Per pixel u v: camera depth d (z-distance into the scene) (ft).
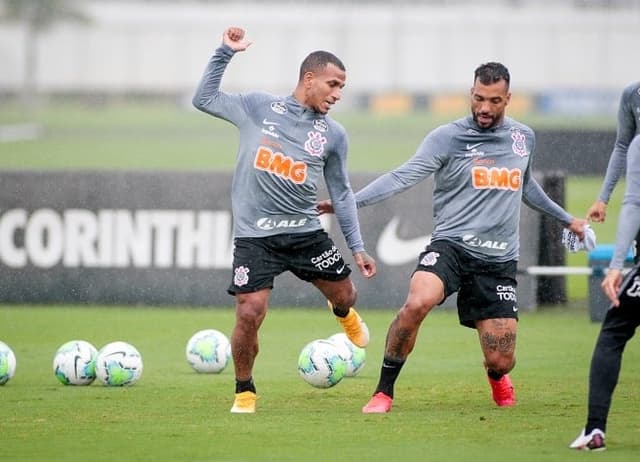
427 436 93.81
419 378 127.34
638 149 84.79
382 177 105.81
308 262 105.81
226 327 168.66
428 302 101.91
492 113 102.63
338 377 116.98
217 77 103.86
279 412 105.70
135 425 99.30
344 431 96.17
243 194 104.22
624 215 84.58
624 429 95.91
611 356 85.97
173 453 87.86
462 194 104.94
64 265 189.47
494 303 105.81
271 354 146.20
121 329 167.02
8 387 121.29
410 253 184.14
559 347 150.00
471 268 105.19
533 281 183.93
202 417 103.04
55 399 113.09
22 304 189.78
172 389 119.55
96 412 105.91
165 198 187.83
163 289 188.03
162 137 537.24
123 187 188.34
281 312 184.65
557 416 103.14
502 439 92.38
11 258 190.29
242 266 103.40
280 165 103.09
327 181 106.11
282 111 103.91
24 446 90.58
